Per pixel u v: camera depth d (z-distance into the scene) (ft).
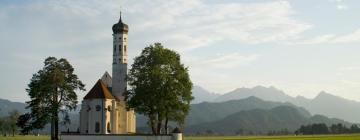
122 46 501.15
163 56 364.17
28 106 376.07
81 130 457.27
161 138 352.90
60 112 380.99
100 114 449.06
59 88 383.24
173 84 355.36
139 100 357.00
